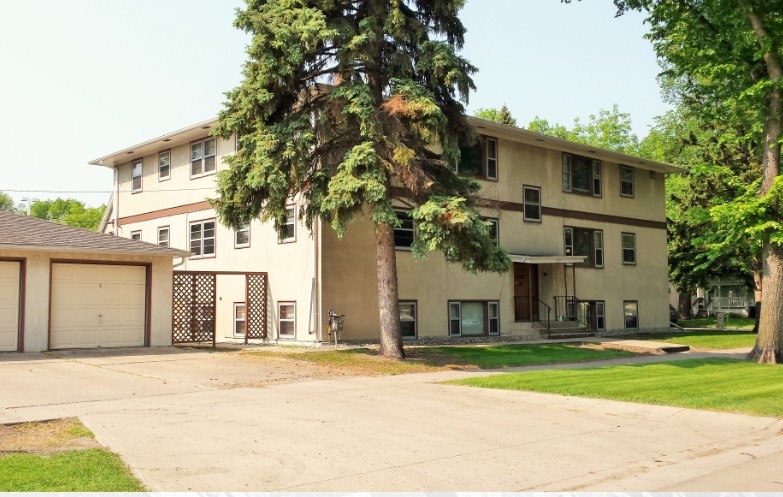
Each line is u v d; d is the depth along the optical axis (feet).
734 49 63.00
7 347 60.23
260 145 55.26
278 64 55.31
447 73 57.16
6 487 20.75
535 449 28.55
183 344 73.10
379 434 30.45
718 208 63.98
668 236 127.24
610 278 102.42
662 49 70.13
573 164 99.09
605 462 26.71
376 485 22.70
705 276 123.13
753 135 70.95
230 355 62.34
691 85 79.10
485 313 85.20
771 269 64.34
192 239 88.63
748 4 61.21
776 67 62.85
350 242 73.87
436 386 45.39
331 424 32.32
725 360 65.26
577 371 53.78
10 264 60.80
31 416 32.40
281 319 75.72
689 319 160.45
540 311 92.58
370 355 61.46
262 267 78.38
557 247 94.94
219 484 22.17
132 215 99.76
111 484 21.44
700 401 40.14
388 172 56.49
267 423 32.12
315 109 60.23
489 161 87.30
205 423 31.73
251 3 57.88
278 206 56.39
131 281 67.87
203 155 87.51
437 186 59.21
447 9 59.11
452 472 24.56
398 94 55.93
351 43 55.52
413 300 77.92
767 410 37.76
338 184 53.98
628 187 107.76
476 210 61.98
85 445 26.89
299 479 23.12
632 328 105.09
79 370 50.06
